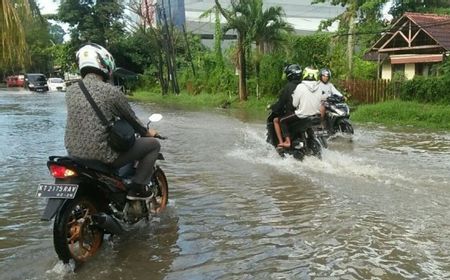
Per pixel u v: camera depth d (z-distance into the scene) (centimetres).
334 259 420
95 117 438
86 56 452
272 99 2423
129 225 513
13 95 3975
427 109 1595
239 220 528
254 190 654
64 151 1009
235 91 2806
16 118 1794
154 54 3959
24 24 820
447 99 1734
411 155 923
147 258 428
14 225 521
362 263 410
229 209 568
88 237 435
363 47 3147
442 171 761
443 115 1502
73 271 402
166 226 511
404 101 1827
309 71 925
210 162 858
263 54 2545
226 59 3144
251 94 2641
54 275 395
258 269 402
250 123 1562
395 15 3525
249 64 2728
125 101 454
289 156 858
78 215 430
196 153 959
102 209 454
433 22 2575
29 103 2800
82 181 418
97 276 392
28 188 683
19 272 400
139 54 4306
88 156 439
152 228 505
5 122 1638
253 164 832
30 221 534
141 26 3809
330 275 388
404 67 2797
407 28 2658
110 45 4328
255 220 527
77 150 438
